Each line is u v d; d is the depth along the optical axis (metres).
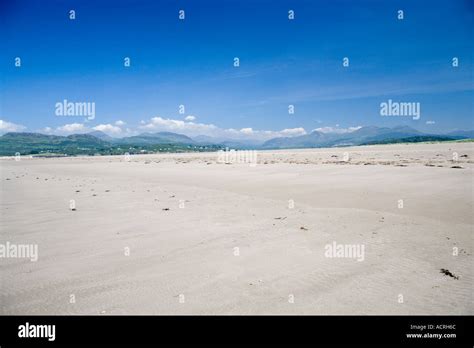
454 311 7.00
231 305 7.26
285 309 7.09
